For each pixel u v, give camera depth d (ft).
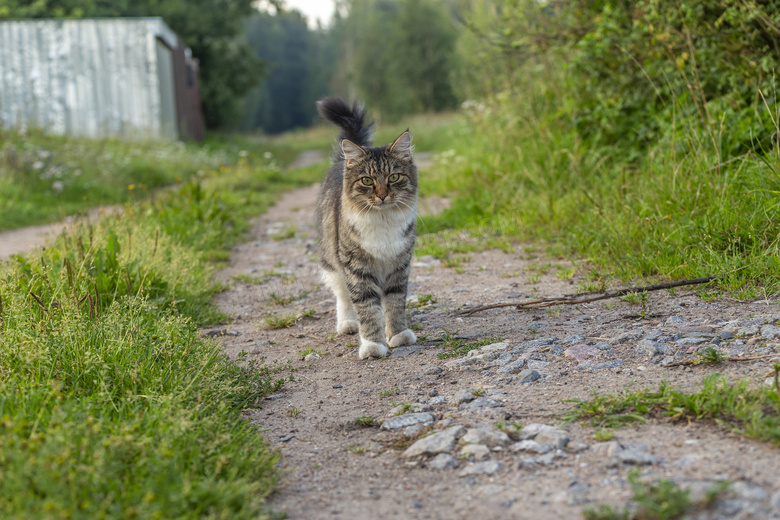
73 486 7.08
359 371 13.07
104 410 9.52
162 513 7.02
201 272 21.39
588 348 12.30
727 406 8.93
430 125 95.66
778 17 20.27
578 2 27.99
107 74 64.08
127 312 14.25
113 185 44.52
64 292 14.19
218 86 110.93
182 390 10.66
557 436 8.87
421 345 14.19
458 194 32.73
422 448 9.14
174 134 70.44
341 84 220.23
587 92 28.32
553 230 23.04
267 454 9.27
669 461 7.96
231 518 7.38
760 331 11.94
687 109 22.33
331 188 17.19
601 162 25.23
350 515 7.79
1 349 11.19
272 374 13.29
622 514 6.98
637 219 19.21
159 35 65.10
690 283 15.05
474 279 19.65
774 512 6.64
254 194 42.42
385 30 180.14
